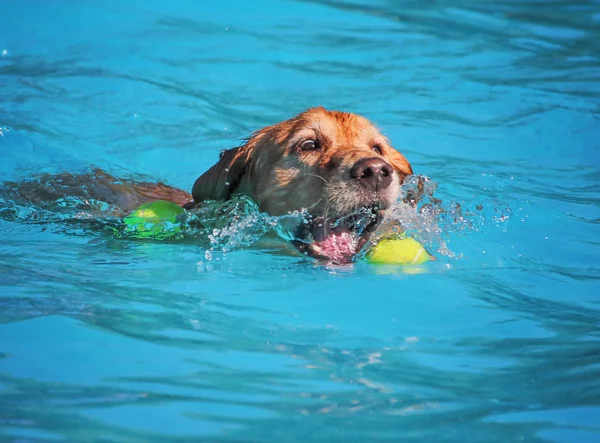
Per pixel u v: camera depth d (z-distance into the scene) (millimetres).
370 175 7234
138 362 5227
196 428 4422
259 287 6676
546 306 6453
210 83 12547
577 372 5242
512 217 8539
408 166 8516
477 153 10562
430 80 12766
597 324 6102
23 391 4781
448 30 14773
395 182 7410
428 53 13766
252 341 5629
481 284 6867
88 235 8078
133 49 13523
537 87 12453
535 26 15039
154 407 4645
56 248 7629
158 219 8164
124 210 9102
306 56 13523
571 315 6277
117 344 5480
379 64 13320
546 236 8086
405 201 8141
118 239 7941
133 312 6051
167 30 14273
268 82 12648
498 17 15492
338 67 13164
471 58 13602
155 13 14945
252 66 13109
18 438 4242
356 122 8109
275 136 8102
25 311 5969
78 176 9844
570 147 10773
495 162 10320
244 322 5945
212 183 8586
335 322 5996
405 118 11500
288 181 7809
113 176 10000
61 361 5191
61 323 5777
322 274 7008
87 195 9367
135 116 11562
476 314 6246
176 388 4891
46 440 4238
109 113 11578
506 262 7422
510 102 12008
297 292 6566
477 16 15508
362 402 4809
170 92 12203
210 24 14594
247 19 14906
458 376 5195
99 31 14156
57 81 12398
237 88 12445
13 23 14320
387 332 5867
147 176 10180
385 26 14844
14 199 9203
